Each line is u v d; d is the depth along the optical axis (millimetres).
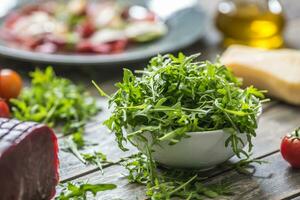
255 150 1585
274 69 1856
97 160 1528
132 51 2205
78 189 1367
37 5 2504
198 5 2502
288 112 1800
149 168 1430
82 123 1729
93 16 2418
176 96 1426
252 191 1407
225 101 1399
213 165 1468
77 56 2107
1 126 1318
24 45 2219
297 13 2604
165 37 2297
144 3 2541
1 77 1828
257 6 2229
